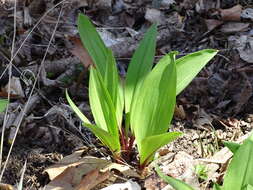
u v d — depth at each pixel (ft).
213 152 1.72
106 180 1.57
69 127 1.83
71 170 1.59
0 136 1.79
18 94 1.94
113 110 1.49
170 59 1.48
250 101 1.94
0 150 1.54
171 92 1.42
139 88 1.59
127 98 1.62
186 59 1.55
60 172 1.60
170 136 1.40
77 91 1.98
